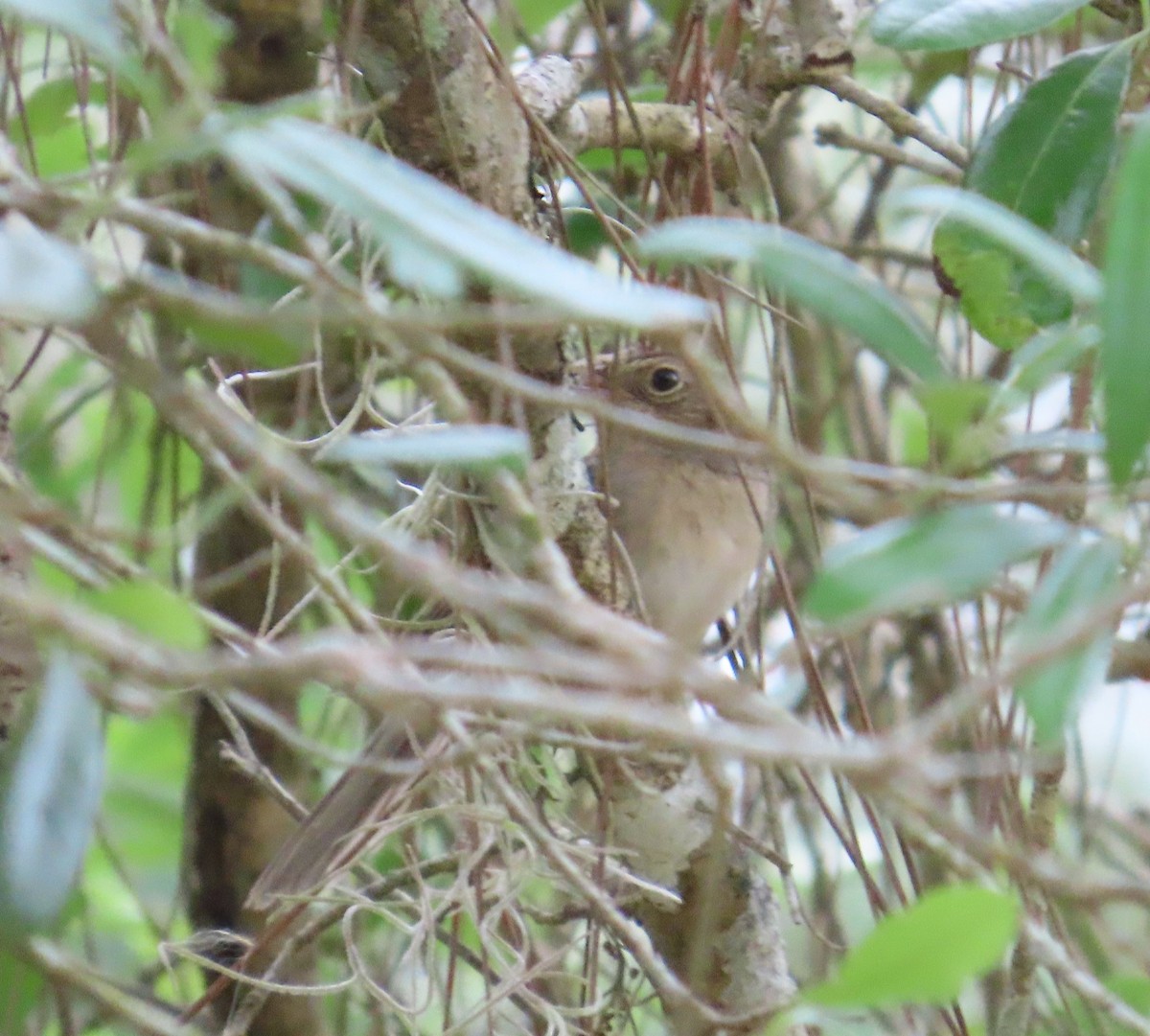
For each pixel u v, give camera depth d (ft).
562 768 20.35
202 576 20.75
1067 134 16.07
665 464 20.74
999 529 11.25
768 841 20.77
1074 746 22.17
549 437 16.71
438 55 15.85
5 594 10.18
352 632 14.66
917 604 11.40
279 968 18.07
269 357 11.23
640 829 17.70
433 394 12.00
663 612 20.66
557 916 18.04
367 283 15.35
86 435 25.00
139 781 24.13
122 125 17.31
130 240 19.88
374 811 17.87
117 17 13.10
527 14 20.75
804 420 23.72
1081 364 14.69
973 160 16.60
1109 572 11.66
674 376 20.70
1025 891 15.75
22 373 16.01
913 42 16.29
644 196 17.95
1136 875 21.20
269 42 18.83
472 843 17.53
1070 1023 16.92
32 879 10.31
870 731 16.65
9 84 17.99
